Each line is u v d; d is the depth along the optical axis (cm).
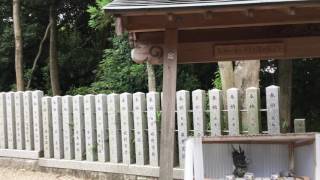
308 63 1241
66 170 939
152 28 465
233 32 519
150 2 446
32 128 1011
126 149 861
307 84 1261
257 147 561
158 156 823
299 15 452
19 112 1027
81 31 1798
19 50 1434
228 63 842
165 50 474
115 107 877
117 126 877
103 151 890
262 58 518
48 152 975
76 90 1480
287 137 505
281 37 512
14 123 1041
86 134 916
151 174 821
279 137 507
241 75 822
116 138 874
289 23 462
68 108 945
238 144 559
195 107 779
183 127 791
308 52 509
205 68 1278
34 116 1000
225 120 764
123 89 1227
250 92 738
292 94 1259
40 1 1600
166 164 471
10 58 1712
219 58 523
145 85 1213
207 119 784
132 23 462
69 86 1786
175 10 433
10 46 1673
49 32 1698
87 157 913
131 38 523
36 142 995
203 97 777
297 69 1246
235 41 519
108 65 1280
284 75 1070
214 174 558
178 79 1224
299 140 524
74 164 925
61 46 1769
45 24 1783
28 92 1012
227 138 516
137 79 1212
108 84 1245
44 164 973
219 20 459
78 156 927
